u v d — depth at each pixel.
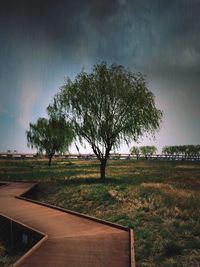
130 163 73.56
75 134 34.12
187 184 29.83
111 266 9.51
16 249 14.49
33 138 62.72
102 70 33.94
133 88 33.56
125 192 23.95
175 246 11.57
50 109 36.12
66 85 34.88
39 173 45.47
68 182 32.41
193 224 14.53
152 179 34.75
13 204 20.84
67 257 10.24
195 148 132.50
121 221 16.67
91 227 14.20
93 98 33.44
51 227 14.21
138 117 33.06
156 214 17.17
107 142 33.41
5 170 51.34
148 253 11.62
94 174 41.91
